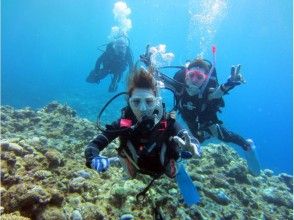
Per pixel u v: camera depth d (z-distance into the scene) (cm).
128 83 137
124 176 215
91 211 156
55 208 149
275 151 1617
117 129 132
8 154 172
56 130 322
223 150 339
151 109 130
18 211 139
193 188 169
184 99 251
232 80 230
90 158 118
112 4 2625
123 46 563
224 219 213
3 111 358
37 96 1069
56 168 193
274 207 268
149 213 179
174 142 133
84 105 821
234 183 274
